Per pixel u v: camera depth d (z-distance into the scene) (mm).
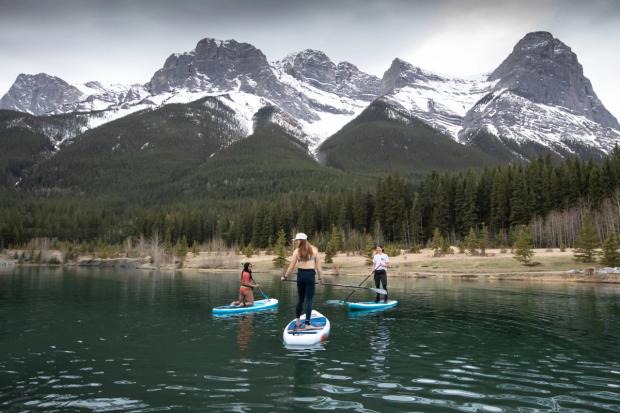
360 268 75625
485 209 112438
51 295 27469
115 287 35344
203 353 11000
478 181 123188
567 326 15438
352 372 9297
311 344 12062
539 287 37188
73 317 17500
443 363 10109
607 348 11812
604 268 48188
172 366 9727
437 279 51375
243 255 108062
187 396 7730
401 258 79750
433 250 89375
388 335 13547
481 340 12812
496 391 8086
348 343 12320
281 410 7070
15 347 11703
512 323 16094
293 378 8836
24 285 36781
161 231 147625
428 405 7324
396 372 9320
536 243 90000
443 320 16766
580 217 86000
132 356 10680
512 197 102562
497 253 78438
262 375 9039
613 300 25266
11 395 7758
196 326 15195
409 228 112062
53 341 12508
